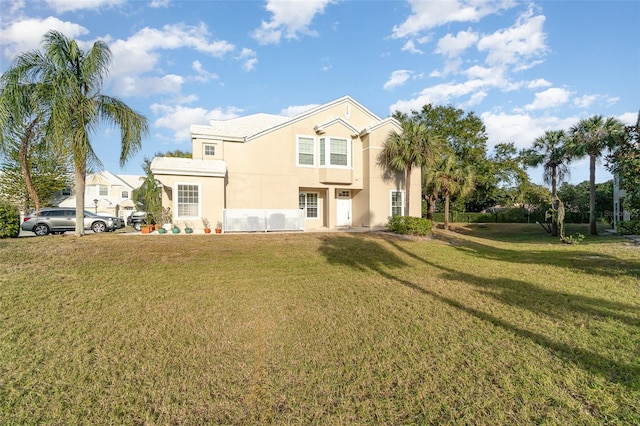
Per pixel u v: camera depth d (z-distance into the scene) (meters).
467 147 30.36
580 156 20.06
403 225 17.16
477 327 5.05
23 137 12.05
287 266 9.70
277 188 18.42
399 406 3.11
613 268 9.55
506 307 6.04
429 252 13.05
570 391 3.28
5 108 10.10
